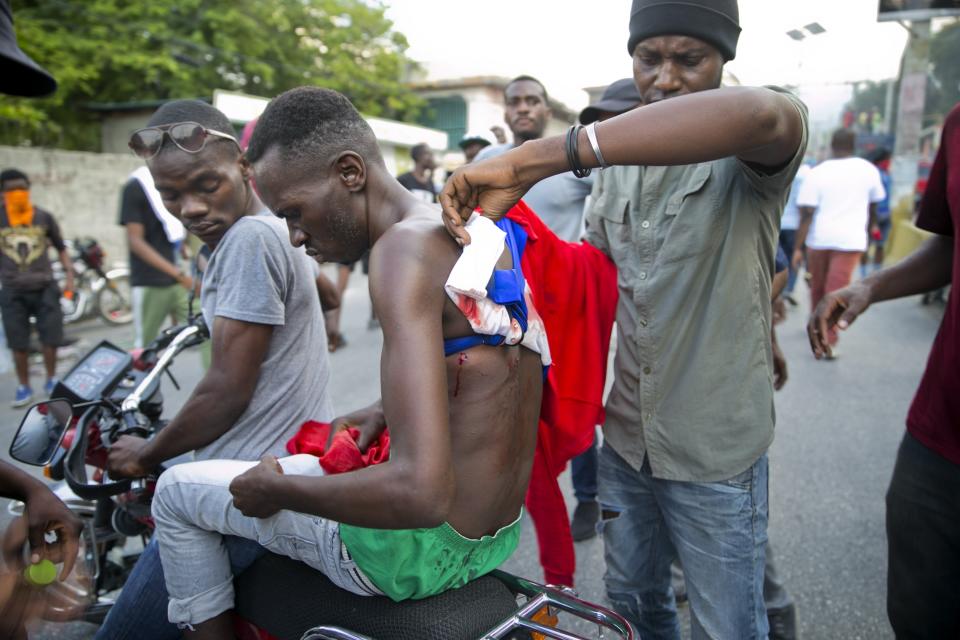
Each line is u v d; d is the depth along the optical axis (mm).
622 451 1967
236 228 1831
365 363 6559
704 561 1827
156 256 4961
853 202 6582
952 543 1821
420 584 1387
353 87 22031
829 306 2066
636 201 1905
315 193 1457
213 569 1693
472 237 1309
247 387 1824
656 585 2082
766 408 1787
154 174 1961
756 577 1832
